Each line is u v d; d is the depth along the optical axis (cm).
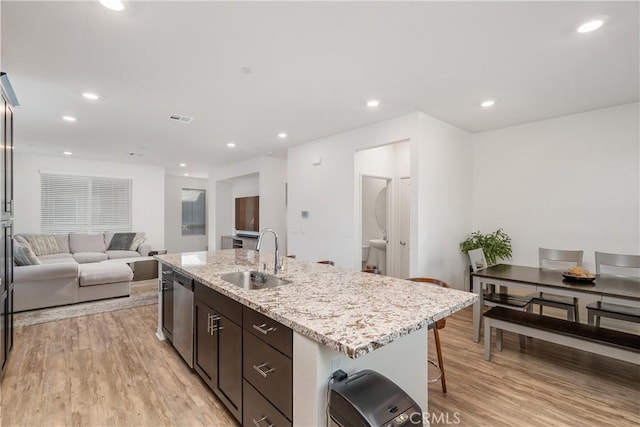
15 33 217
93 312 410
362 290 188
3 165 243
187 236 1002
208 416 199
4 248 250
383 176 530
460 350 301
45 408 207
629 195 355
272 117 403
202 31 218
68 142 550
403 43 233
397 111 380
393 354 159
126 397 219
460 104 357
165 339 318
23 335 332
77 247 684
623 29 212
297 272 246
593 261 379
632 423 194
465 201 466
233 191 895
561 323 259
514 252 444
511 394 226
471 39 227
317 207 520
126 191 790
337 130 465
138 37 224
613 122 366
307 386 130
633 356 210
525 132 434
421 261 379
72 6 189
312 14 200
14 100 304
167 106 365
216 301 209
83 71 277
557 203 407
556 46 235
